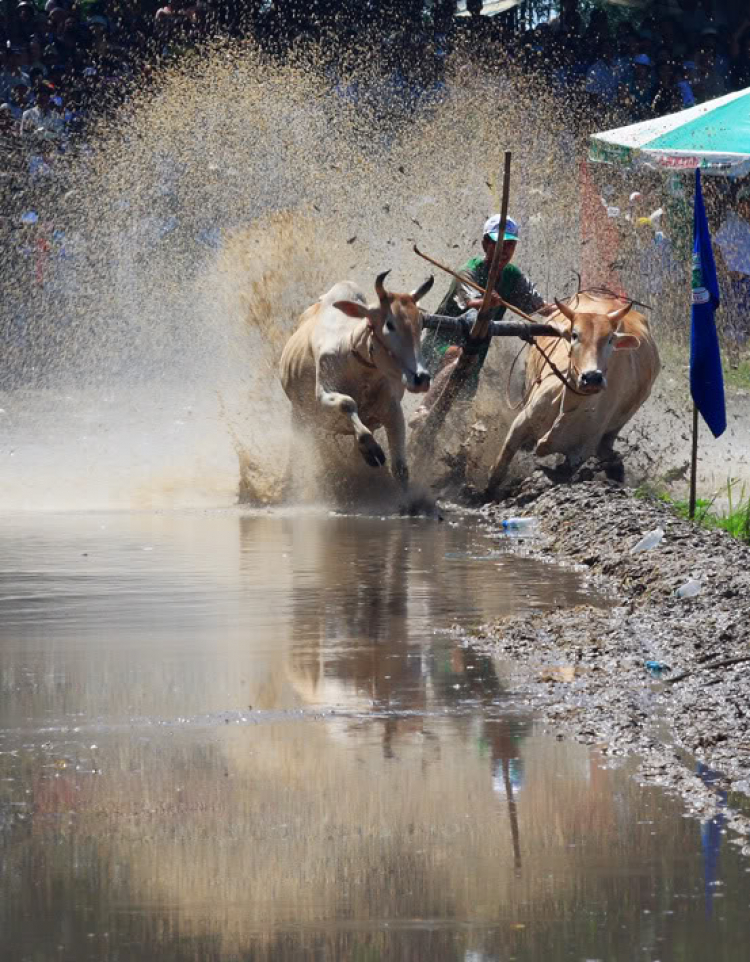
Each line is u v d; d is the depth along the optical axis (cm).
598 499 2227
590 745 1136
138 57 4841
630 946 802
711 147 2145
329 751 1123
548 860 915
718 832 959
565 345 2478
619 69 4959
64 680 1327
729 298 4206
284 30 4769
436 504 2530
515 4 5172
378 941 809
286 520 2372
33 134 4697
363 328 2384
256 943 807
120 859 921
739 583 1656
